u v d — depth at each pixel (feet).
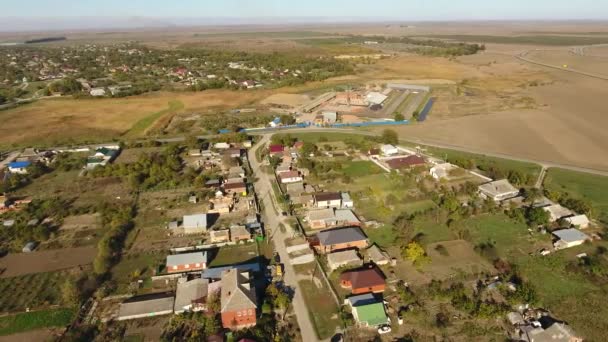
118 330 189.98
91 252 256.11
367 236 269.23
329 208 299.17
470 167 378.12
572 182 352.08
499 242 260.42
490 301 206.08
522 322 190.29
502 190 322.14
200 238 271.08
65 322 195.42
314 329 190.80
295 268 238.48
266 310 198.39
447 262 240.12
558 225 277.03
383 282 215.10
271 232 278.05
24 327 192.34
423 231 274.98
